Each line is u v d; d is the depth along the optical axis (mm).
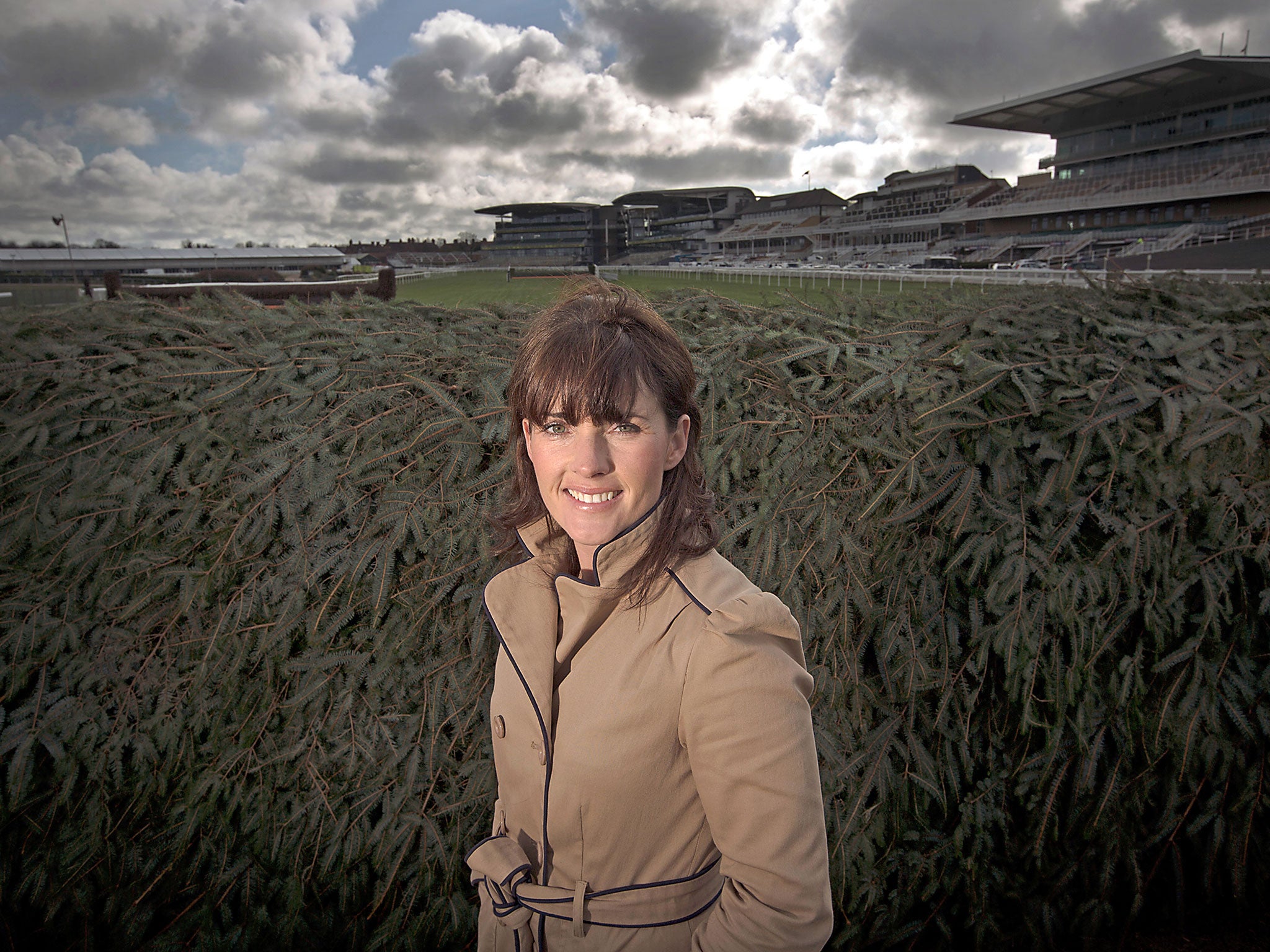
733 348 2105
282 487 1867
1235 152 61250
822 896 934
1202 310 2531
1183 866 2523
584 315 1015
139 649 1912
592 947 1032
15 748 1850
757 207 133625
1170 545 2131
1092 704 2184
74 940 2064
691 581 1021
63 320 2191
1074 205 69562
